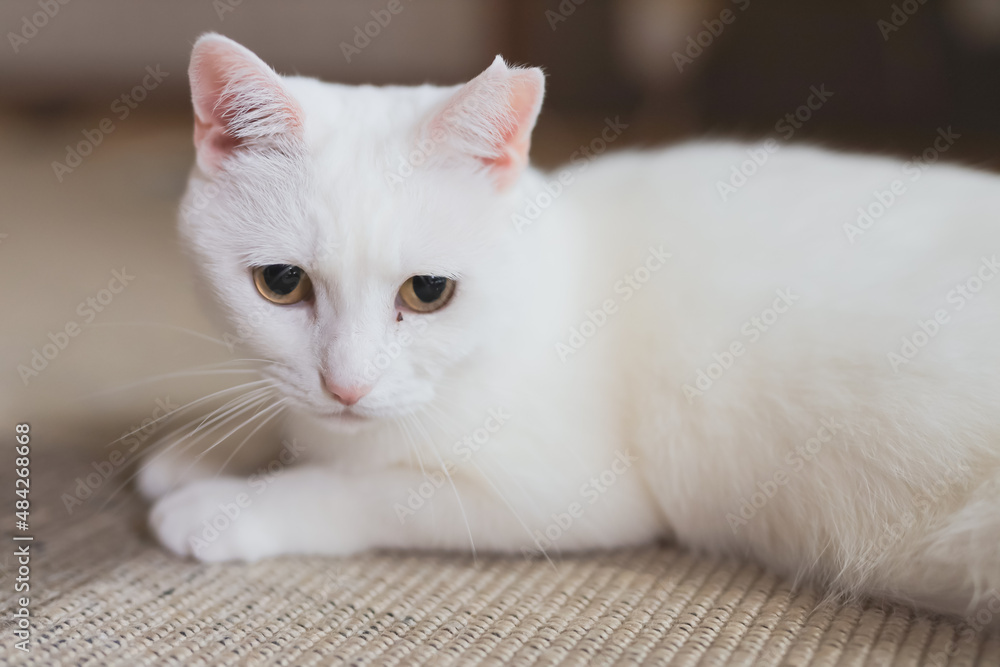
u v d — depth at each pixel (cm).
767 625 47
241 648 45
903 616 47
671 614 47
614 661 45
